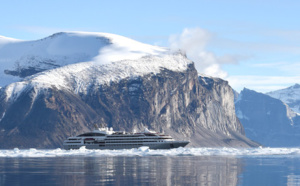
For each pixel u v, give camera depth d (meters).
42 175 155.25
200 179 146.75
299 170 178.38
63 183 137.00
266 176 158.12
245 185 137.12
